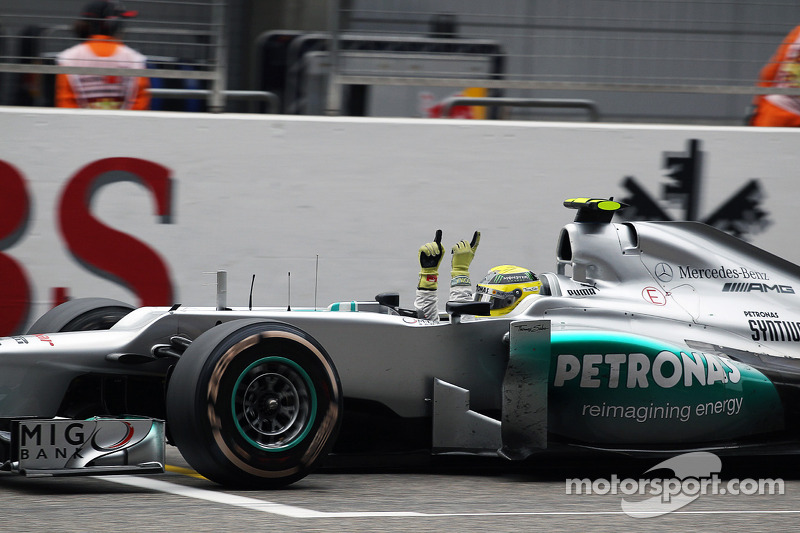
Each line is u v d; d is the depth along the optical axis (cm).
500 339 1867
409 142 3022
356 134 2986
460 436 1812
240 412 1560
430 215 3038
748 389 1911
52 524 1281
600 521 1411
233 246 2914
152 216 2862
